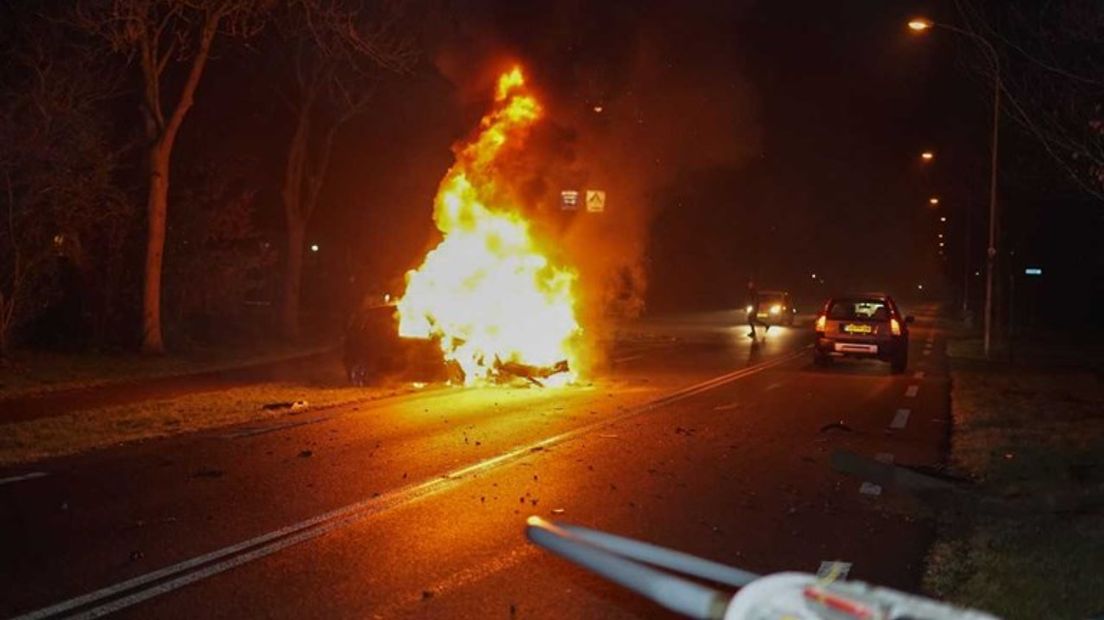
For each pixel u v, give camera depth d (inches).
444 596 255.3
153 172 960.9
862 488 392.2
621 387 743.1
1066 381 818.2
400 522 328.5
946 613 93.7
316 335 1370.6
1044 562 285.6
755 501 367.6
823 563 287.0
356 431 516.7
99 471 407.2
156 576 267.4
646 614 243.1
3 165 801.6
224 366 946.7
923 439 523.5
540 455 451.8
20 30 849.5
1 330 861.2
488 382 754.8
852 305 946.1
